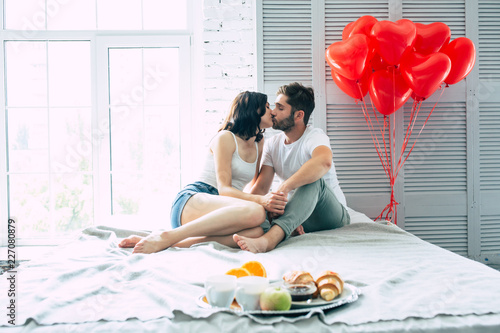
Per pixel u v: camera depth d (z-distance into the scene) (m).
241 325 0.95
